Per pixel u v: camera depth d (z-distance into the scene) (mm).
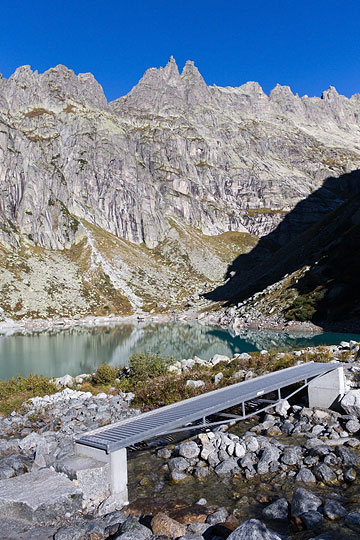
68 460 10359
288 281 101125
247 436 14016
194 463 12641
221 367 27344
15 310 129625
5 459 12773
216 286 198750
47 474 10227
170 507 9711
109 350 59688
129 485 11367
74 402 21359
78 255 199625
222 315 114875
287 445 12922
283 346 52094
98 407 20109
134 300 168250
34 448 14562
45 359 50906
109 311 149500
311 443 12766
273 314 87375
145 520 9031
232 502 10008
